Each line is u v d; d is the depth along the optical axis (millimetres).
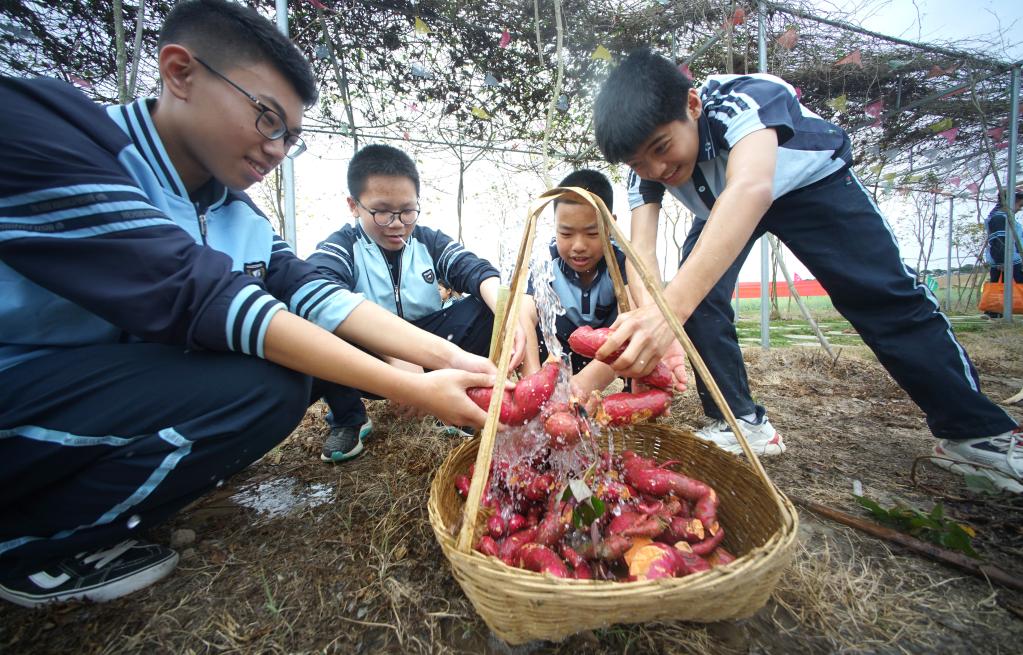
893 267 1687
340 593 1229
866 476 1797
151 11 2889
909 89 4844
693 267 1258
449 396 1227
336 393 1951
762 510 1229
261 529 1504
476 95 4059
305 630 1120
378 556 1357
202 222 1352
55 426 1032
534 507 1388
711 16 3617
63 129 1011
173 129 1198
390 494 1684
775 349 4215
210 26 1072
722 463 1423
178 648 1070
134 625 1122
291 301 1576
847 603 1173
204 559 1354
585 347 1314
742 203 1298
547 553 1071
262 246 1576
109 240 976
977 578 1238
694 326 1993
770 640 1072
